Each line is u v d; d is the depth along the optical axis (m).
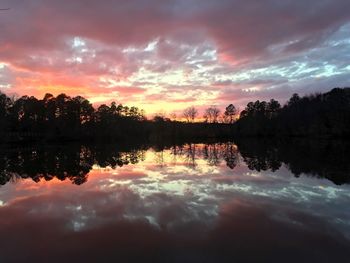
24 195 21.88
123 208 17.83
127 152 62.41
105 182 26.42
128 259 11.32
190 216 16.06
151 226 14.65
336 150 55.78
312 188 22.64
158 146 86.44
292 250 11.87
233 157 47.31
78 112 112.62
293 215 16.12
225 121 163.12
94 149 72.12
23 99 103.25
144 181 26.47
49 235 13.80
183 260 11.15
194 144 96.88
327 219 15.42
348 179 26.08
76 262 11.20
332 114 101.31
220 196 20.30
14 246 12.69
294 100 145.38
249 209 17.22
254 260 11.05
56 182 27.12
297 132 117.38
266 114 143.50
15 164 41.75
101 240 13.10
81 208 18.09
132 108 158.38
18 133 93.38
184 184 24.70
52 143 95.75
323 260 11.02
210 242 12.67
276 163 37.69
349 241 12.67
